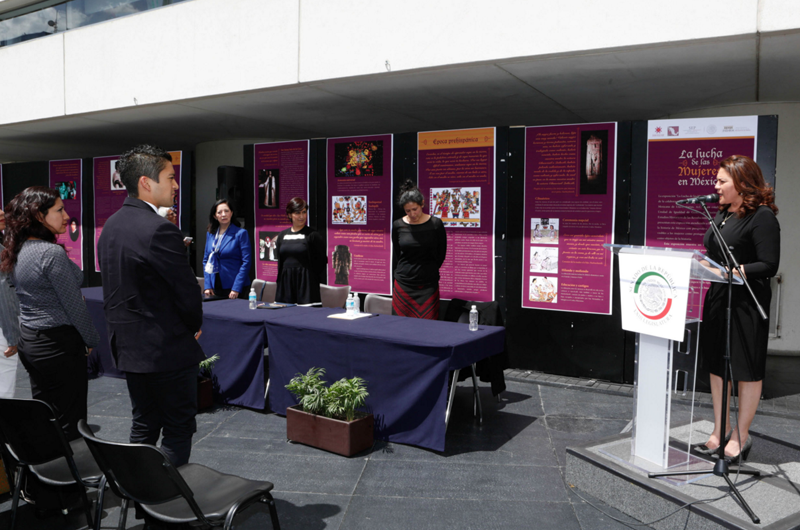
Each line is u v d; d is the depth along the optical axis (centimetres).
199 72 615
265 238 685
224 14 593
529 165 528
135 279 242
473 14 478
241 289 573
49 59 724
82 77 700
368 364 371
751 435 333
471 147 552
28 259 279
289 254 524
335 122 778
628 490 276
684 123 466
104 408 440
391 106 667
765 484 266
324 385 389
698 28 408
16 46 750
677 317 263
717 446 298
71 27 707
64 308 284
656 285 274
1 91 775
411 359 352
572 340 521
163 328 246
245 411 434
